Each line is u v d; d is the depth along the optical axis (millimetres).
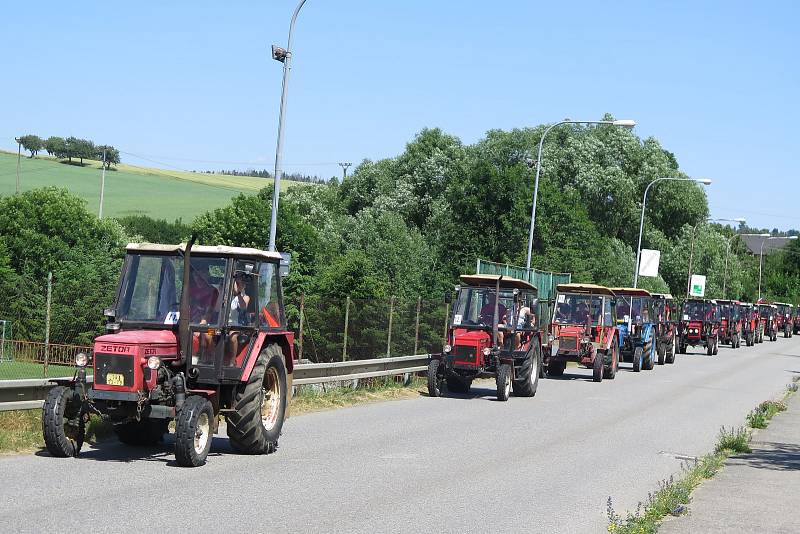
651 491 12711
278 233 59625
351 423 18469
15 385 14188
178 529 9133
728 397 28188
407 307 31922
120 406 12523
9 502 9938
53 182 113312
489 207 62188
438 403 23078
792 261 142125
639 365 38344
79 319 28359
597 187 80688
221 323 13531
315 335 30859
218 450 14438
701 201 86188
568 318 33375
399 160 96375
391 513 10445
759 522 10789
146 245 13938
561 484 12891
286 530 9352
